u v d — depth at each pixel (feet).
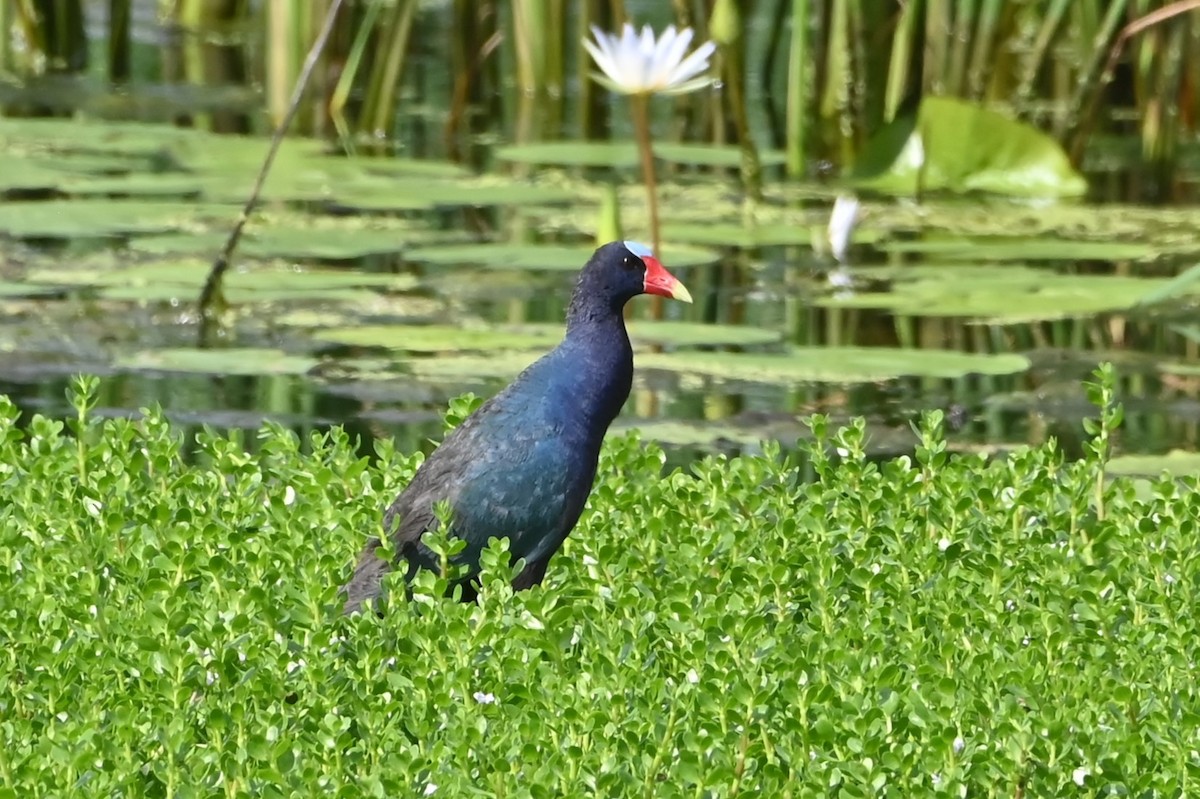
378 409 42.80
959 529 30.42
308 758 22.49
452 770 22.06
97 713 23.45
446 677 23.68
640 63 47.57
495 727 23.31
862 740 22.29
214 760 22.15
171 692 23.29
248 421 41.93
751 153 60.08
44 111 71.61
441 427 41.75
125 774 21.52
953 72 65.57
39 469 30.48
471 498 29.40
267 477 35.76
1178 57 65.26
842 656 24.94
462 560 29.50
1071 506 31.40
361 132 69.15
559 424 30.42
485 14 75.25
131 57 80.18
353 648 25.77
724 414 43.37
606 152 66.08
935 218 59.88
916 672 25.29
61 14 78.74
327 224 57.26
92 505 29.66
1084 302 48.75
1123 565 29.04
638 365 44.78
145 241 52.95
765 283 53.36
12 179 58.59
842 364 43.68
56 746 21.54
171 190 59.11
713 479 32.27
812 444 34.06
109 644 25.12
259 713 23.29
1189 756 23.02
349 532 29.25
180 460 33.63
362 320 48.67
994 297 49.37
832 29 67.15
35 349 45.98
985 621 27.45
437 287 52.34
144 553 27.68
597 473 33.73
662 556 29.91
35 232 52.90
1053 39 71.67
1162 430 42.96
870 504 30.68
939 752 22.39
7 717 24.04
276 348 46.50
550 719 22.94
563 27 71.41
